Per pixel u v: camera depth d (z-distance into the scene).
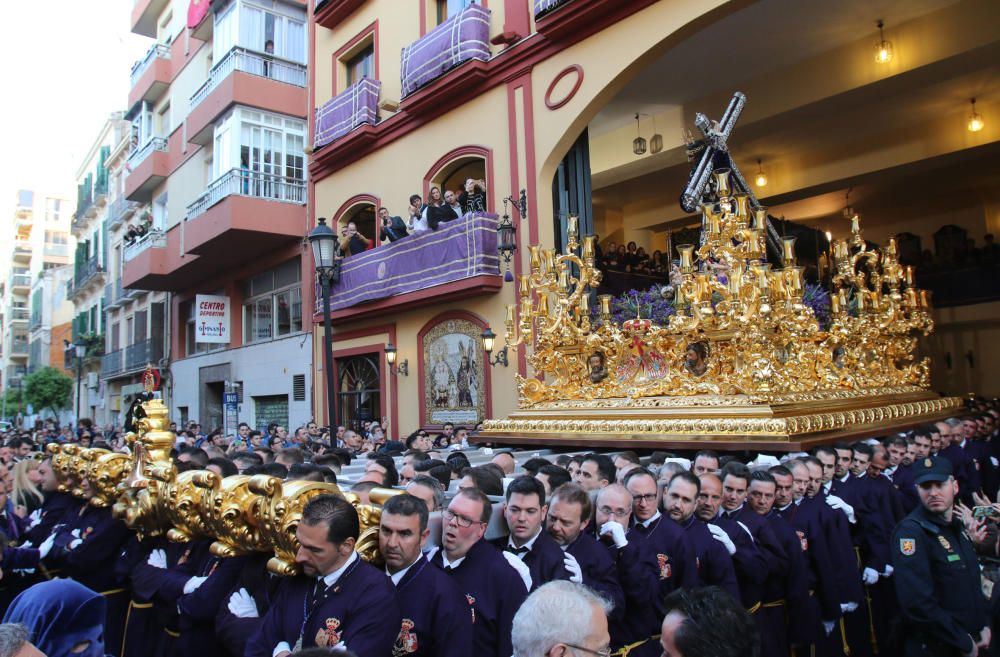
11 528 6.12
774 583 4.96
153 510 4.48
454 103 14.71
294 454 7.20
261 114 19.41
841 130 17.17
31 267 64.62
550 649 2.11
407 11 16.50
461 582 3.62
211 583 3.82
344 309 16.61
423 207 14.77
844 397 8.24
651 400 7.98
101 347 36.22
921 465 4.39
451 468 6.32
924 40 13.30
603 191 20.73
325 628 2.91
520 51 13.27
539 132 12.91
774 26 13.55
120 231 33.28
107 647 5.14
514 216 13.22
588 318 9.07
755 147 18.17
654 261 17.73
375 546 3.49
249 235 18.91
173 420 26.59
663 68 15.04
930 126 16.69
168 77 26.00
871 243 20.69
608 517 4.34
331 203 18.45
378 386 16.70
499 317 13.30
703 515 4.80
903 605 4.21
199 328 22.05
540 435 8.85
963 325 19.09
